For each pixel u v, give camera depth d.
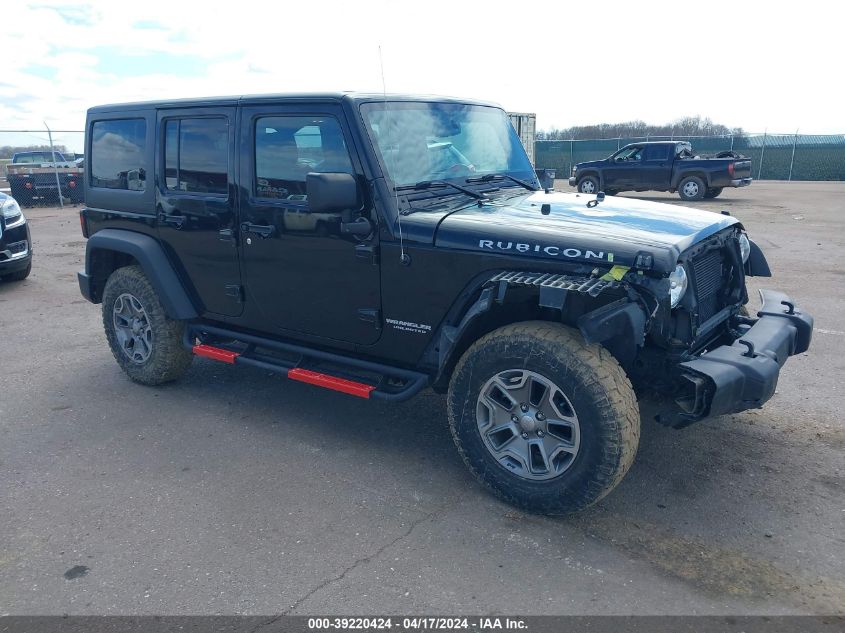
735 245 3.90
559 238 3.23
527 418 3.32
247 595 2.87
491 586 2.88
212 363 5.88
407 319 3.74
